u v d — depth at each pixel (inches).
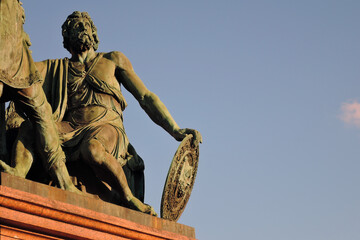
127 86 453.7
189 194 439.5
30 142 382.9
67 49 452.1
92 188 407.8
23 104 371.9
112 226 367.2
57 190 358.6
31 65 374.9
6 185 336.8
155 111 445.4
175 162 411.2
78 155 395.9
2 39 352.8
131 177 432.5
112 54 453.4
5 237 327.3
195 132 432.5
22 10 374.6
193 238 415.5
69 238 350.6
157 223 403.2
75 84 429.7
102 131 407.2
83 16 449.7
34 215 336.2
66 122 419.8
